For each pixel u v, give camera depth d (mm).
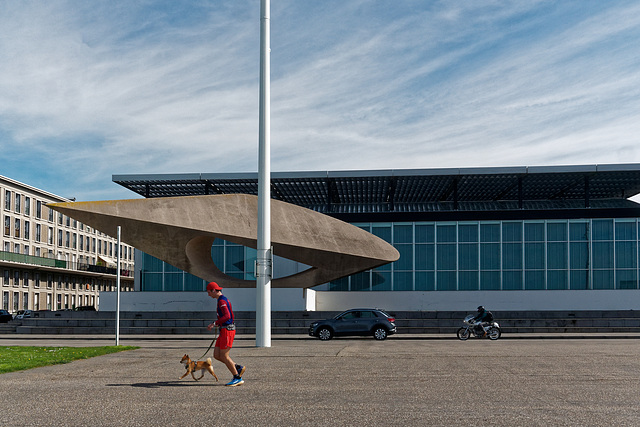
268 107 17625
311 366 12016
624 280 41031
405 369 11453
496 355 14547
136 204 29109
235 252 43812
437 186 46781
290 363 12617
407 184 46250
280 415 6984
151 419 6777
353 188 47531
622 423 6547
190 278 44562
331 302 38438
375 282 43031
